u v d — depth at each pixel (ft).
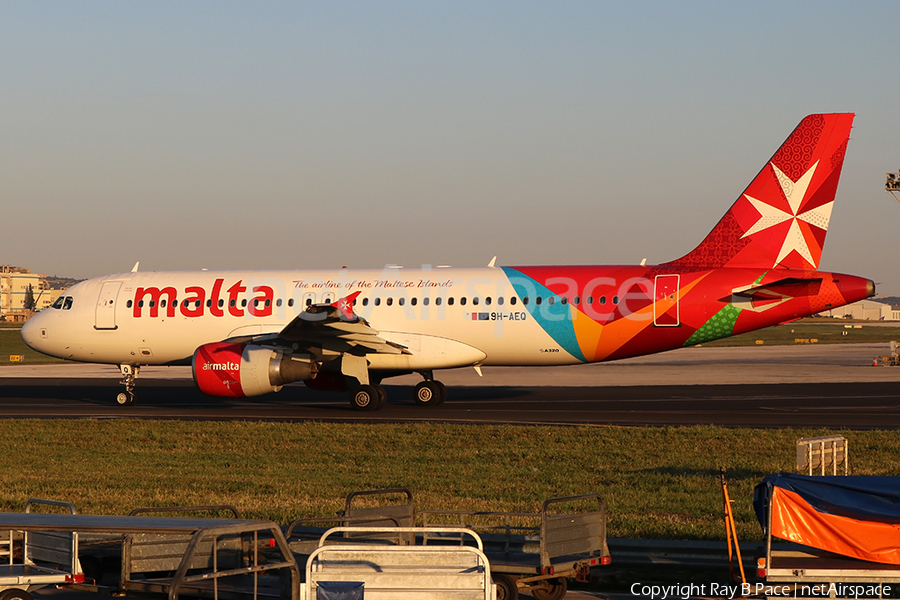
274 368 200.44
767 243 194.59
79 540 73.41
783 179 193.67
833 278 188.85
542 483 114.01
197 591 65.05
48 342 232.94
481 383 298.15
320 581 58.80
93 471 128.67
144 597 67.51
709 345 605.31
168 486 115.24
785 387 263.70
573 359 205.05
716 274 194.08
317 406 225.76
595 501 101.35
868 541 63.21
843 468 112.78
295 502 103.60
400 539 77.20
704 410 203.00
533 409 210.59
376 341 202.80
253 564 64.54
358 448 148.36
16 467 133.18
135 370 239.30
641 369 362.53
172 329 224.33
